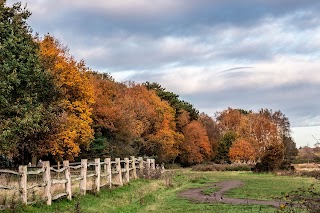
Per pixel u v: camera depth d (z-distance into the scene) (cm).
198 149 9300
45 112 3112
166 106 8000
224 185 3275
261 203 2017
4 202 1363
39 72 2959
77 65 4319
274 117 9881
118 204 1883
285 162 5359
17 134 2720
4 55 2658
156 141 7275
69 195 1731
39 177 2383
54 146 3691
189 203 2044
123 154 5600
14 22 3009
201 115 11750
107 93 6397
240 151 8256
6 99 2544
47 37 4159
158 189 2731
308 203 933
